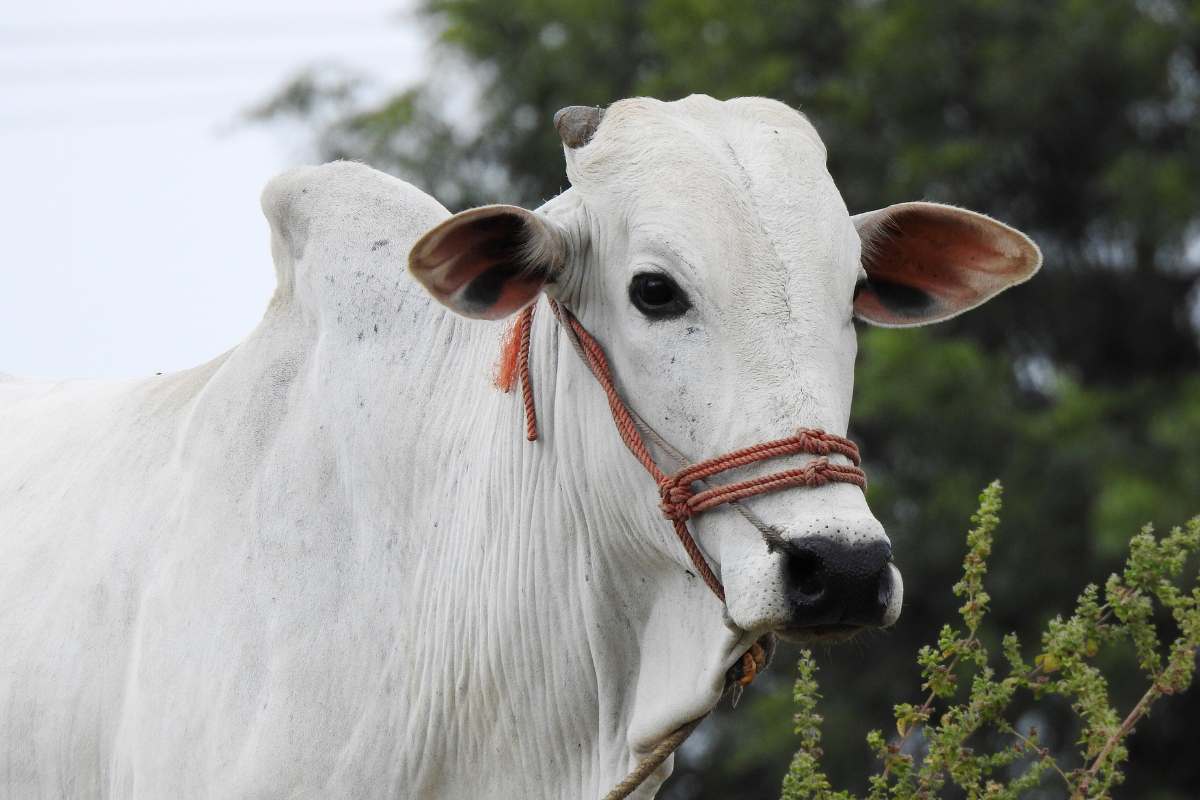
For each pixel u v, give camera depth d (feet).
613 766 26.25
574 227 25.40
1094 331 83.46
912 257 27.61
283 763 26.58
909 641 73.61
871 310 28.25
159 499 29.58
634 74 87.81
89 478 31.22
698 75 82.12
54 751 29.27
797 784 27.53
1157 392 77.92
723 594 24.25
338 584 27.55
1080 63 79.66
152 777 27.53
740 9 85.25
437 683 27.14
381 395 28.32
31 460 32.86
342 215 29.71
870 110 81.76
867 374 74.08
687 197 24.35
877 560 22.72
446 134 89.61
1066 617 72.33
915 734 70.74
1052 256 83.76
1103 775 27.32
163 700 27.66
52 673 29.40
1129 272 83.76
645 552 25.49
